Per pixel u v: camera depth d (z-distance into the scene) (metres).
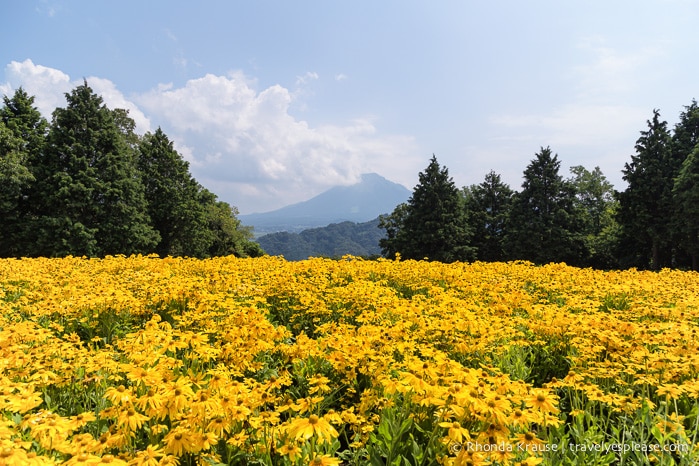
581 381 3.91
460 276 10.06
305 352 4.47
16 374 3.57
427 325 5.21
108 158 32.03
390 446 2.99
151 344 4.13
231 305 6.02
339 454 3.19
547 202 37.44
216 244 49.16
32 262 12.41
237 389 3.20
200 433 2.66
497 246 42.91
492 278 9.69
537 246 35.75
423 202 40.62
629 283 9.00
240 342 4.43
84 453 2.41
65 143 31.05
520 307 7.12
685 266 32.06
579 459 2.96
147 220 34.88
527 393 3.28
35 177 29.81
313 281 8.59
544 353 5.24
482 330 4.98
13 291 8.09
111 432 2.82
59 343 4.62
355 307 6.79
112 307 6.31
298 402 3.42
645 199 32.19
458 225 40.59
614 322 5.17
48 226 28.64
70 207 29.69
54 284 8.33
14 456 2.11
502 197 45.56
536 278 10.31
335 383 4.41
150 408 2.82
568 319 5.38
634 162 33.38
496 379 3.39
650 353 4.44
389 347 4.41
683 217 28.75
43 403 3.67
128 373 3.51
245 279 8.95
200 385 3.43
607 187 47.78
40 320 6.15
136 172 36.34
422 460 2.83
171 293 6.76
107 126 33.00
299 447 2.82
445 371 3.58
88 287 7.36
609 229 38.75
